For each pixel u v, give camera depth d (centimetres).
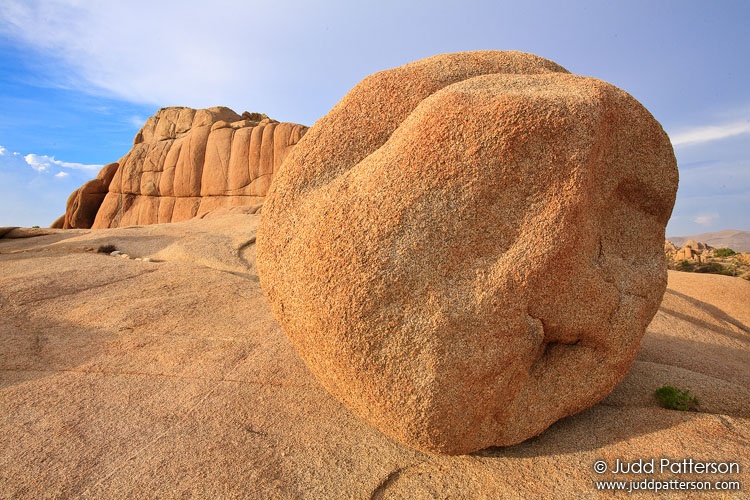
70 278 668
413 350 239
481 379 240
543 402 271
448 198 251
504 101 259
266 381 374
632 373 359
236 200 2306
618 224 307
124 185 2672
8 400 343
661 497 231
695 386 338
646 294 293
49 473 262
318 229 266
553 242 246
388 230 249
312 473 262
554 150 252
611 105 281
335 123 313
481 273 246
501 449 276
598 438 281
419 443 253
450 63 333
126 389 362
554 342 276
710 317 716
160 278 688
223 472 263
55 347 446
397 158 264
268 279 293
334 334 252
